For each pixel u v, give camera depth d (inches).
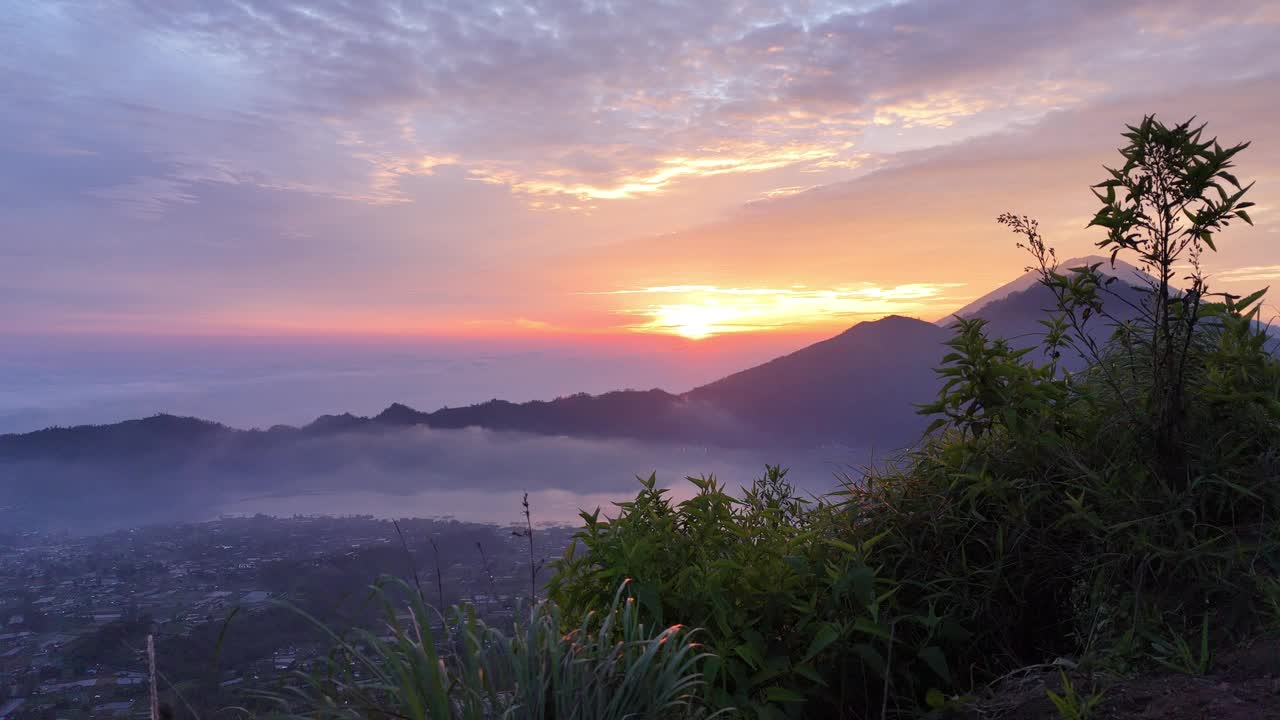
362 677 69.8
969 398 136.6
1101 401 134.2
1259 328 129.1
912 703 113.3
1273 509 113.0
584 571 115.0
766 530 121.3
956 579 121.8
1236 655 93.8
